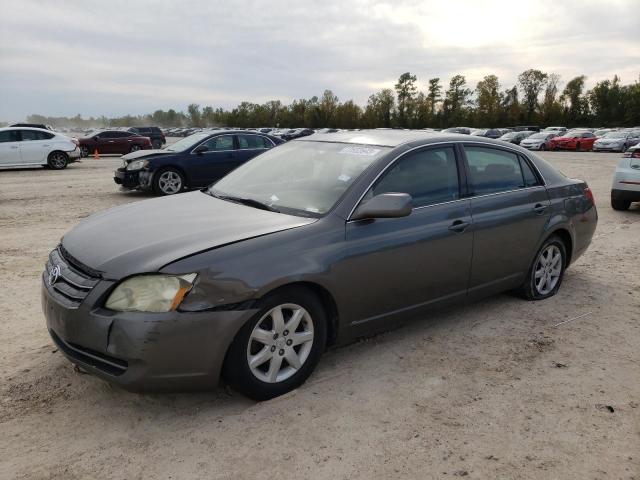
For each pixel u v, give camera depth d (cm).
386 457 276
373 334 398
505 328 443
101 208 1023
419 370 368
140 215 373
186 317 285
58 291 309
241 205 388
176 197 432
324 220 346
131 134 2836
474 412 319
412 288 387
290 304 322
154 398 325
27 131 1897
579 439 295
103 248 316
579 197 530
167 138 7438
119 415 307
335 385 345
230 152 1238
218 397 329
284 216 357
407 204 344
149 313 281
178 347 285
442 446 286
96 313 287
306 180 395
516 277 476
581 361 388
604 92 7950
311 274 323
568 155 3278
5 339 402
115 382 289
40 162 1908
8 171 1862
